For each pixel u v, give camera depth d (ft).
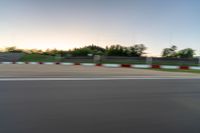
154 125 13.37
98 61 102.27
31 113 14.80
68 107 16.44
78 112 15.33
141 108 16.85
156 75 40.37
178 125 13.51
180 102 19.15
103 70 51.08
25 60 177.68
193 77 37.93
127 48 182.60
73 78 31.55
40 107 16.21
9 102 17.35
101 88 24.16
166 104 18.33
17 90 21.74
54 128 12.39
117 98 19.72
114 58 100.53
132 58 94.99
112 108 16.56
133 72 46.65
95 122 13.50
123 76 36.63
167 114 15.60
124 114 15.24
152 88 25.23
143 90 23.85
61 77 32.45
